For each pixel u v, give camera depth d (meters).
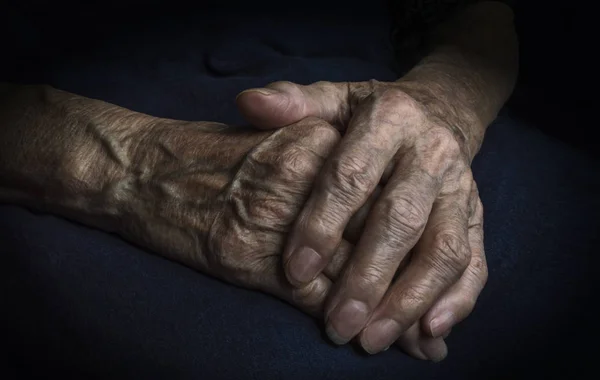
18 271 0.32
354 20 0.45
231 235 0.31
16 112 0.37
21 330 0.30
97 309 0.31
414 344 0.31
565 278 0.35
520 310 0.34
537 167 0.42
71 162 0.35
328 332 0.30
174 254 0.33
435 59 0.45
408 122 0.33
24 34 0.41
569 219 0.38
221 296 0.32
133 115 0.37
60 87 0.40
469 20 0.48
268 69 0.42
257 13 0.44
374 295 0.30
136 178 0.34
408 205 0.31
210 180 0.33
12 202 0.36
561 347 0.32
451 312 0.32
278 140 0.32
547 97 0.50
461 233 0.32
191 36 0.43
